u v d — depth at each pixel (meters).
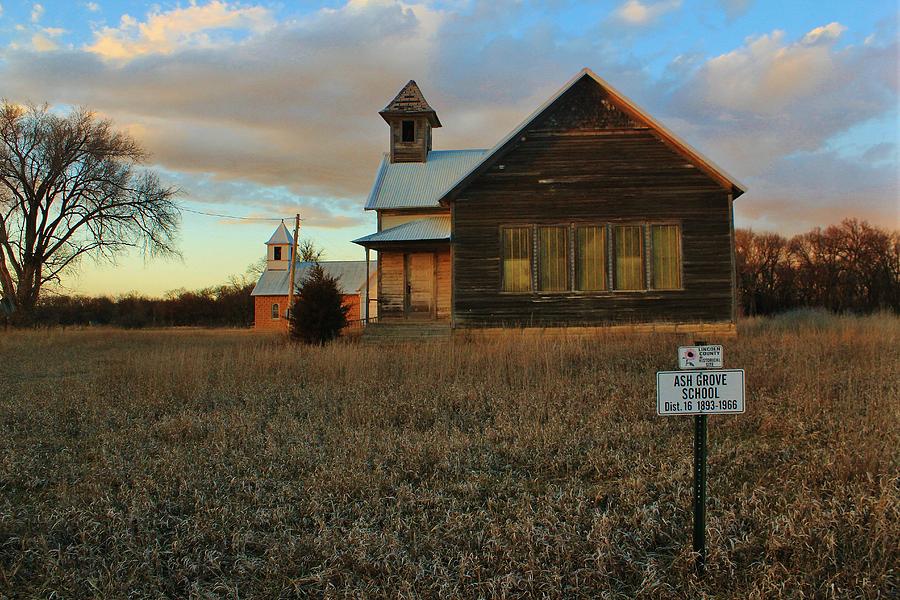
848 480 7.55
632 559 6.11
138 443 10.78
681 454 8.93
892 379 13.20
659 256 23.45
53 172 46.19
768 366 14.92
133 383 16.75
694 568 5.84
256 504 7.85
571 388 13.66
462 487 8.01
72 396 15.11
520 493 7.89
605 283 23.53
